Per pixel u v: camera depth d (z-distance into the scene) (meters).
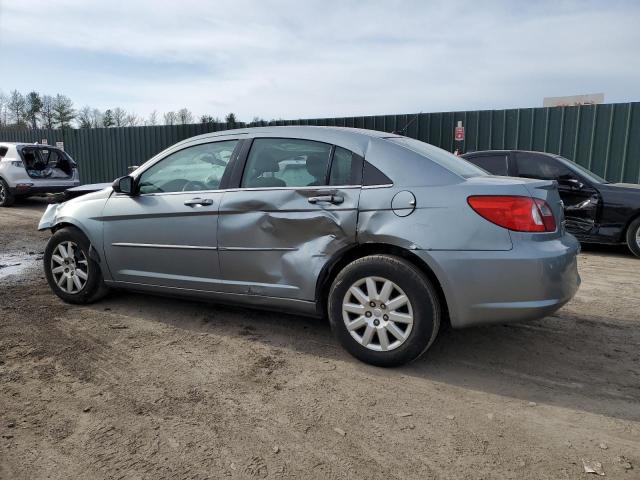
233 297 4.08
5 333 4.17
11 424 2.83
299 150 3.85
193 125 16.95
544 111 11.23
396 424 2.85
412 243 3.30
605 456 2.55
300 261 3.71
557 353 3.85
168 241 4.29
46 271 5.01
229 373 3.47
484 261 3.18
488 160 8.59
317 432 2.77
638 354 3.84
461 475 2.41
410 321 3.36
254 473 2.43
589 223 7.80
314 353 3.80
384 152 3.56
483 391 3.24
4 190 13.25
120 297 5.15
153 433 2.75
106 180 19.23
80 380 3.36
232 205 3.95
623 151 10.34
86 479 2.38
